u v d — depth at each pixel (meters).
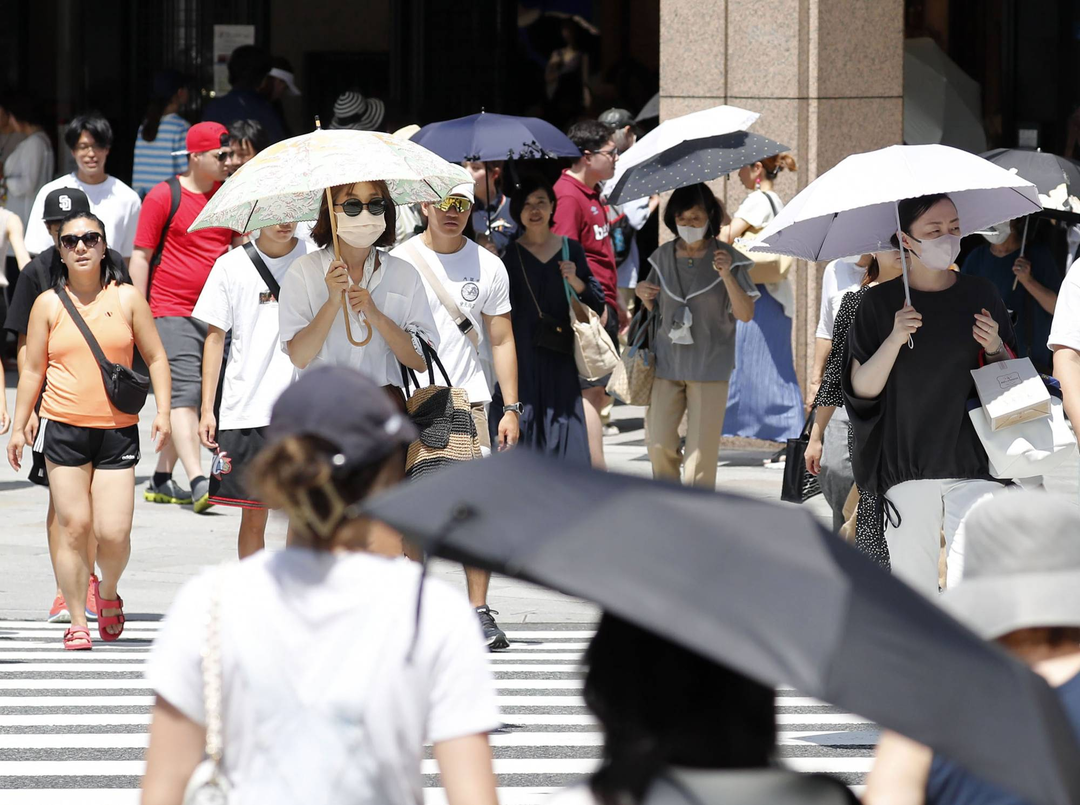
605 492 8.35
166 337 37.62
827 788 7.84
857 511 21.19
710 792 7.78
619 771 7.91
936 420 20.06
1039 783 7.32
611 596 7.58
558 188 39.53
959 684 7.46
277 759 9.27
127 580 31.83
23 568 33.31
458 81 71.00
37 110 62.56
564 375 29.05
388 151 23.64
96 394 25.70
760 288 42.81
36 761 20.59
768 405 43.00
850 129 45.97
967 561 9.70
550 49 70.62
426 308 24.53
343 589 9.48
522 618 29.92
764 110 46.12
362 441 9.51
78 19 70.44
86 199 26.52
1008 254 35.88
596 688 8.04
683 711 7.89
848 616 7.53
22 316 27.89
